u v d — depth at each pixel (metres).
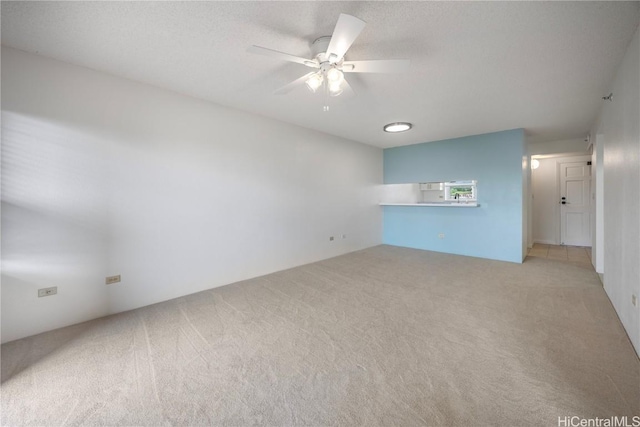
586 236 5.56
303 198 4.47
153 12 1.70
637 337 1.88
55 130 2.30
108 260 2.61
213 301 2.95
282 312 2.66
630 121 2.03
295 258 4.36
